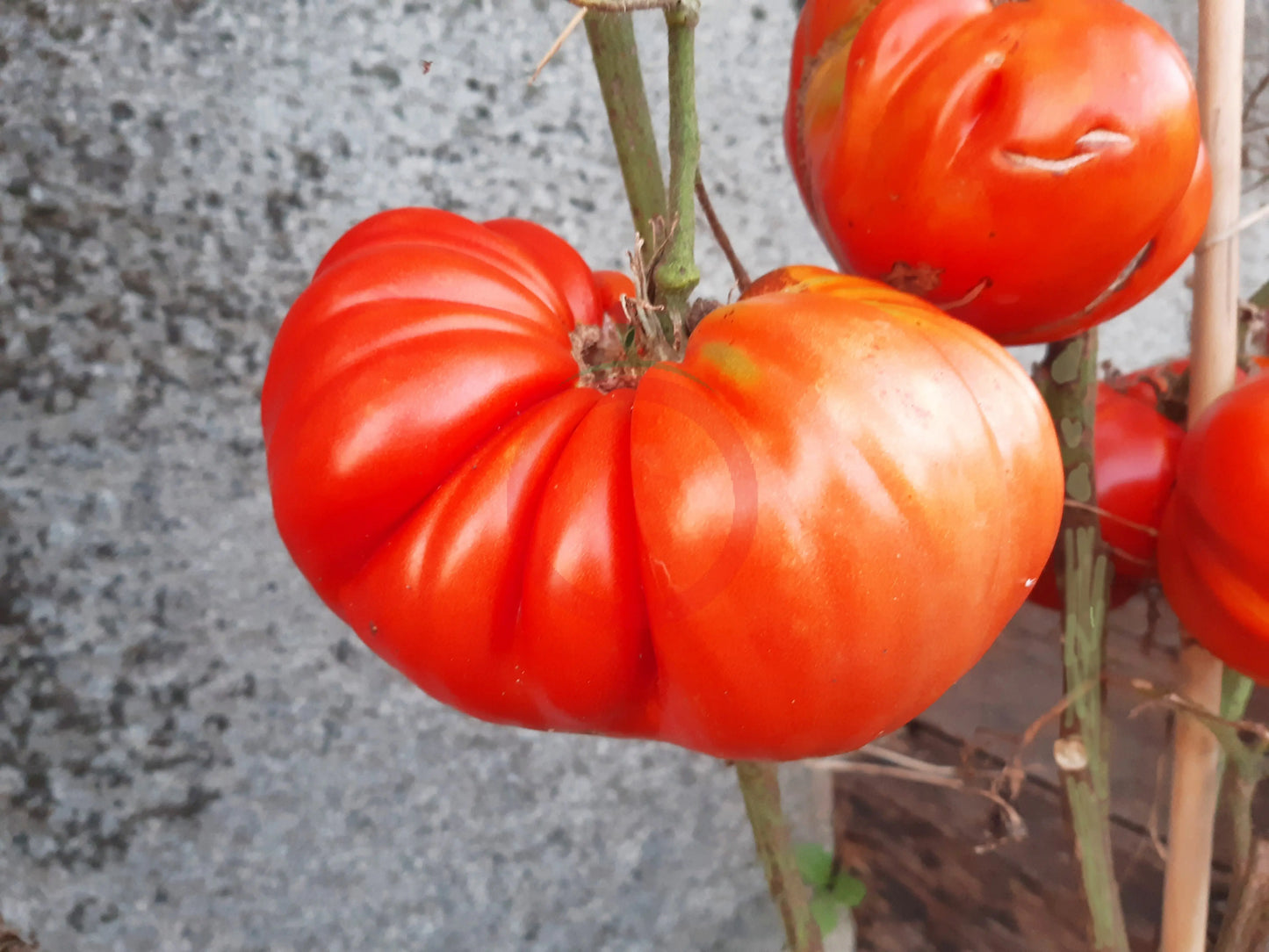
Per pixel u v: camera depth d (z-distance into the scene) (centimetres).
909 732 41
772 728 16
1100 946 24
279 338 19
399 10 31
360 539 17
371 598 17
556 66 33
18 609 29
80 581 30
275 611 33
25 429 28
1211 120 22
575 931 39
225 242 30
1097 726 24
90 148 28
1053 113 17
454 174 33
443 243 20
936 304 20
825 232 22
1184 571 23
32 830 30
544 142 34
